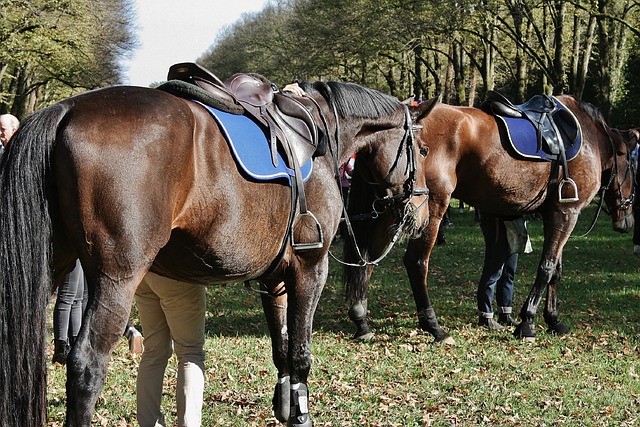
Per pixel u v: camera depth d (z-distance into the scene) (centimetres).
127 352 651
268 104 369
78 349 283
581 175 731
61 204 288
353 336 732
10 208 278
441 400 536
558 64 2134
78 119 289
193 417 388
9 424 273
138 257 291
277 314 428
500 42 2561
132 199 288
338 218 406
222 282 359
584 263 1234
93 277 290
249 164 336
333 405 513
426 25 2206
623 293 983
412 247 702
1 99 2872
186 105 322
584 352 693
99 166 285
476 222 1784
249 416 484
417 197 531
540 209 741
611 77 2197
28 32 2278
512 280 803
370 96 474
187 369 388
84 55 2589
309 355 405
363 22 2372
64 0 2314
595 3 2038
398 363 636
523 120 707
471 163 688
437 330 712
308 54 2745
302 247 383
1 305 275
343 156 464
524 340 729
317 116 432
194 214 315
